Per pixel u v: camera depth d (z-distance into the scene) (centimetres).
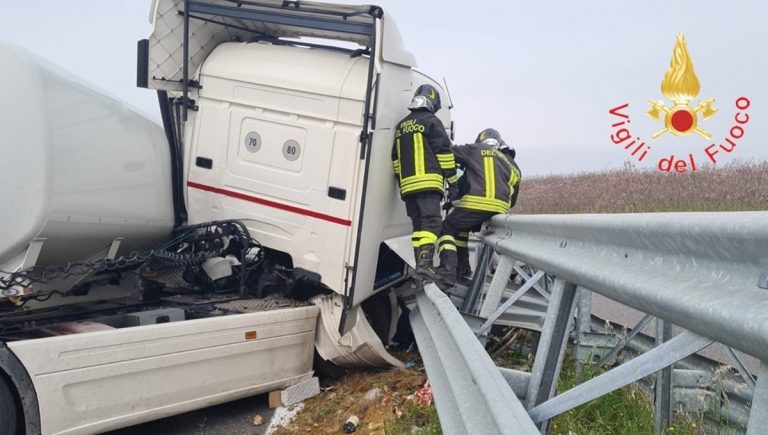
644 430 402
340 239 552
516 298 468
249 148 590
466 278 717
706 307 173
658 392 379
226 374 491
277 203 577
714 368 470
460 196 667
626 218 234
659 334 382
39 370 393
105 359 421
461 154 661
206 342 475
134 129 554
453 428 314
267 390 525
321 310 562
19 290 452
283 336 532
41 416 393
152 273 588
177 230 607
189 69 623
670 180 1405
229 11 579
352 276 549
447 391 365
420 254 572
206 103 609
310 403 539
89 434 416
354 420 485
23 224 443
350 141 550
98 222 499
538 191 1577
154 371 447
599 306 873
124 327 480
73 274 493
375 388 544
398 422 467
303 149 567
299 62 580
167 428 490
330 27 555
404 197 589
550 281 781
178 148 616
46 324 485
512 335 704
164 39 600
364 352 573
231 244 598
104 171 504
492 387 259
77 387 409
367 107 539
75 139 475
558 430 392
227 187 600
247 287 600
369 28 545
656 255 220
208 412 525
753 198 1212
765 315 149
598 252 271
